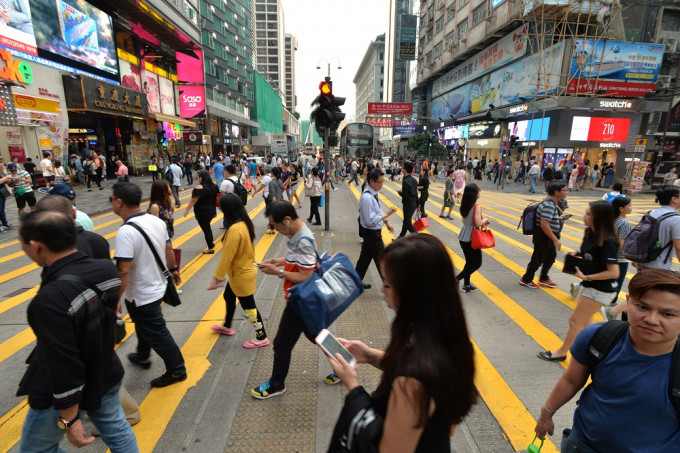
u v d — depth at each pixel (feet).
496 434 8.90
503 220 37.45
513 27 98.99
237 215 11.37
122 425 6.64
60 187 10.53
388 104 159.53
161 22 79.20
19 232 5.52
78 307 5.42
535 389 10.63
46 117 49.52
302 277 9.65
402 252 3.61
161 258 9.95
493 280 20.01
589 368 5.00
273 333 13.53
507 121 104.58
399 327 3.71
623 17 88.43
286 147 154.92
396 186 70.49
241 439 8.57
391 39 255.29
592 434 4.85
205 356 12.03
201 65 122.72
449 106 147.84
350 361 4.49
